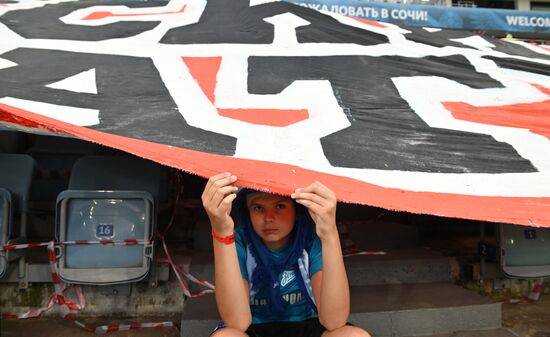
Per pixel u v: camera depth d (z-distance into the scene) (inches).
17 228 147.9
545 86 100.0
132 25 113.0
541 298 126.2
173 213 139.5
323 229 53.9
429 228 175.9
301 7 123.0
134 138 64.4
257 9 121.4
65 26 109.3
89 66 89.0
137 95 79.7
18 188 109.8
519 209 58.8
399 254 132.2
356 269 120.1
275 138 70.4
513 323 109.0
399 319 96.1
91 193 99.7
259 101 82.8
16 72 82.2
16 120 69.4
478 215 57.2
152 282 112.0
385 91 91.1
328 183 59.3
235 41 106.7
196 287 115.6
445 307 98.7
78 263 100.7
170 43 103.5
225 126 72.6
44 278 111.0
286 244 66.2
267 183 57.4
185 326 91.7
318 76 94.4
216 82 88.3
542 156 71.6
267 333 62.9
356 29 116.6
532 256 113.8
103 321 109.5
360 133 74.9
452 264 126.4
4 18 110.5
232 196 53.4
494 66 108.4
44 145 173.2
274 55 101.5
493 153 72.2
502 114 86.3
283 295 65.8
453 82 98.3
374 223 158.6
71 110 70.4
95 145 175.2
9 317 108.7
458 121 82.9
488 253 120.8
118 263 101.3
